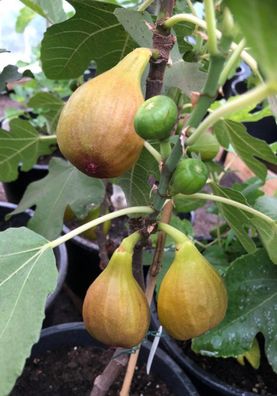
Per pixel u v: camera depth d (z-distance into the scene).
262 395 0.37
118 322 0.20
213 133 0.39
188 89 0.21
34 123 0.76
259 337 0.43
